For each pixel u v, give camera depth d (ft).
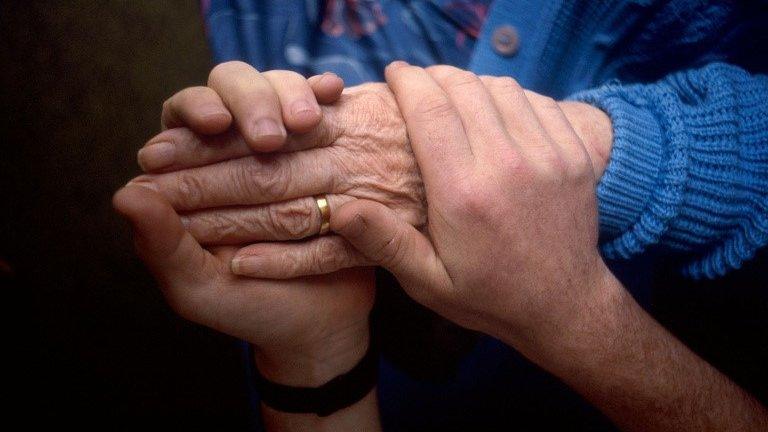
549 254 1.31
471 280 1.30
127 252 2.84
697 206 1.47
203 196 1.29
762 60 1.73
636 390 1.42
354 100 1.39
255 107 1.24
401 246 1.29
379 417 1.59
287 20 1.90
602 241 1.54
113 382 2.71
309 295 1.39
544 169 1.30
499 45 1.77
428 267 1.31
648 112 1.52
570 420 1.94
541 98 1.44
